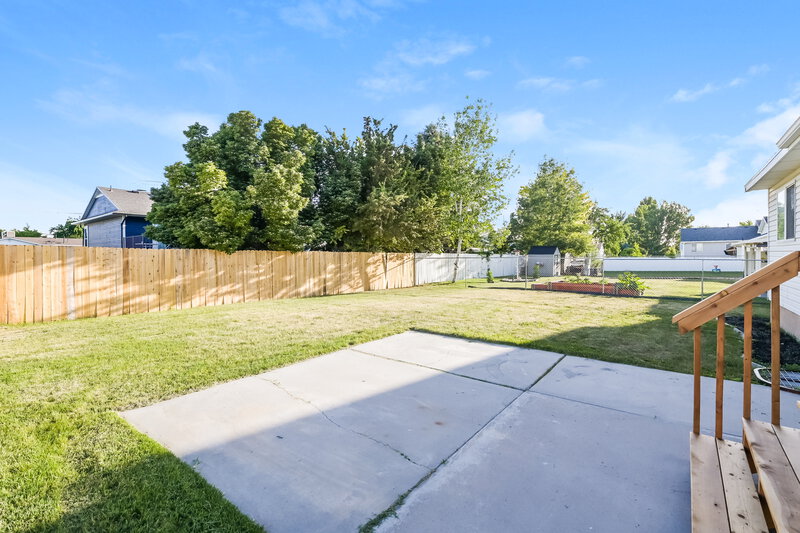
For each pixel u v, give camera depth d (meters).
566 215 33.22
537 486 2.23
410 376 4.28
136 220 21.06
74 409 3.30
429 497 2.13
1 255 7.46
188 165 12.11
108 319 8.19
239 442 2.76
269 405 3.44
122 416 3.20
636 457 2.54
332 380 4.13
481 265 25.47
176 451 2.63
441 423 3.08
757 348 5.64
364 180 15.99
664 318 8.17
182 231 11.06
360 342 5.92
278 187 11.59
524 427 3.00
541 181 32.81
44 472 2.32
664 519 1.93
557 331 6.73
